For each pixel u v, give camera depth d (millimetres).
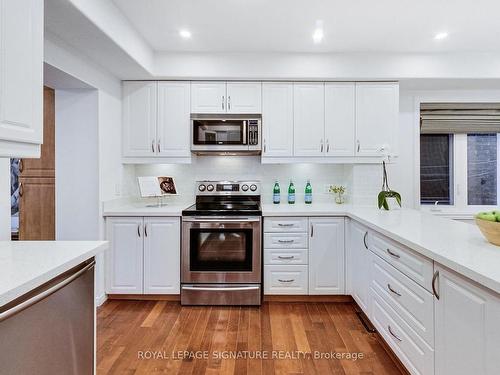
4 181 1615
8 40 1165
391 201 3109
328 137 3189
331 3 2193
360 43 2850
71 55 2348
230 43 2863
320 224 2896
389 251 1942
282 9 2275
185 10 2293
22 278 978
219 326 2455
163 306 2838
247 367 1932
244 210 2883
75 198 2762
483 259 1269
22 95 1243
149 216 2883
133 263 2895
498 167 3586
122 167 3232
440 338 1397
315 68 3057
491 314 1090
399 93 3461
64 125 2748
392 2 2180
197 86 3170
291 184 3504
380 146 3172
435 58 3039
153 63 3012
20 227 2988
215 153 3402
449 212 3541
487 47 2934
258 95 3176
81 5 1812
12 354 919
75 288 1242
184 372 1883
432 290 1455
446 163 3621
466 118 3520
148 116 3178
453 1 2166
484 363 1125
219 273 2873
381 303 2096
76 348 1248
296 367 1933
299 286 2906
